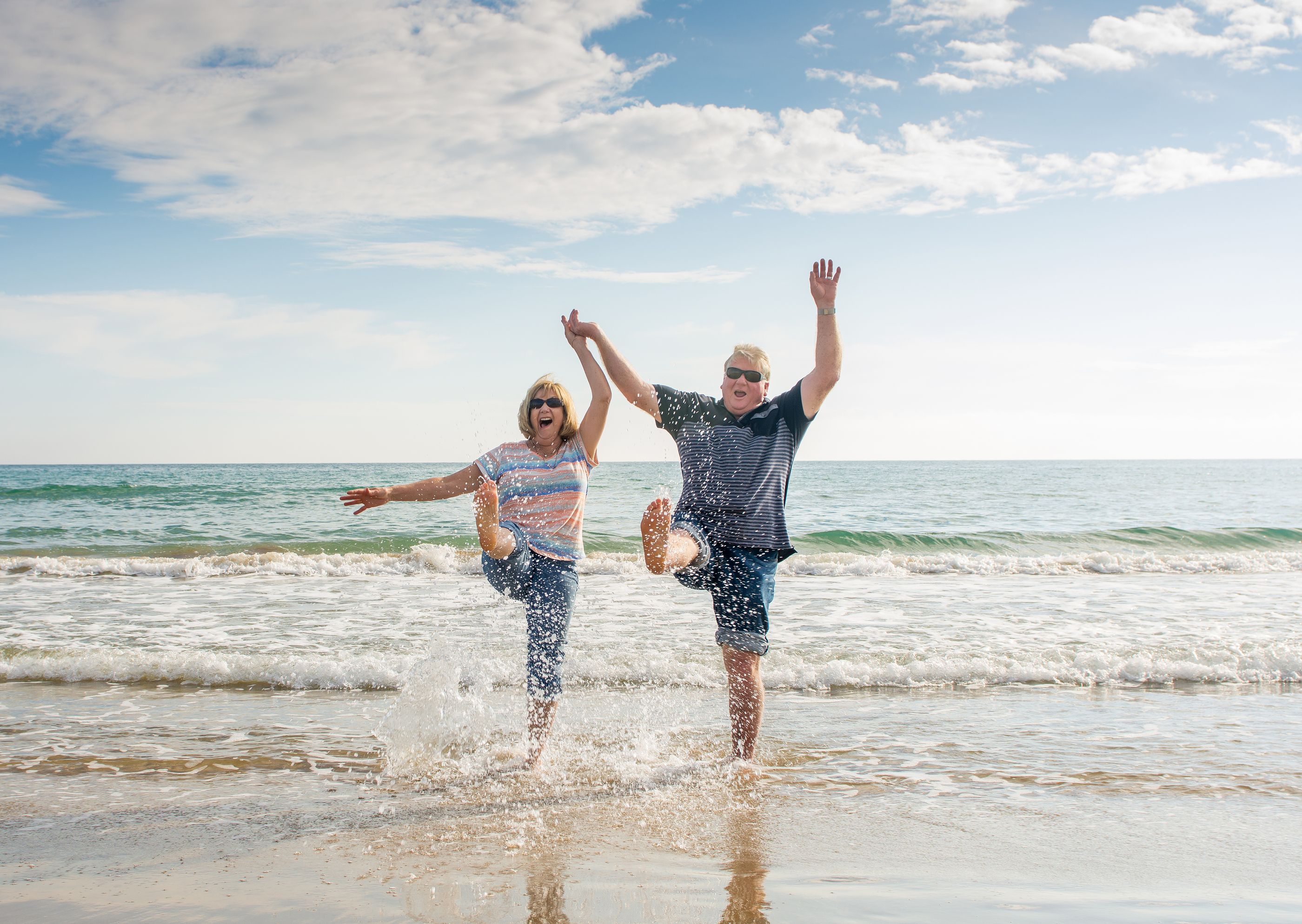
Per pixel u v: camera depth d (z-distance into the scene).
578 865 2.66
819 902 2.37
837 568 11.49
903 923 2.22
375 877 2.55
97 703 4.84
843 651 6.16
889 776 3.63
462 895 2.42
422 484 3.62
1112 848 2.84
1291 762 3.83
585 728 4.37
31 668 5.41
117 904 2.34
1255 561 12.16
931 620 7.52
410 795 3.38
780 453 3.54
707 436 3.54
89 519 19.84
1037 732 4.31
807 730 4.34
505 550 3.32
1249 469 106.81
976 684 5.32
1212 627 7.19
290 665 5.41
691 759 3.88
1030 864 2.70
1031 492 39.53
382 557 11.91
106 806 3.23
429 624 7.29
